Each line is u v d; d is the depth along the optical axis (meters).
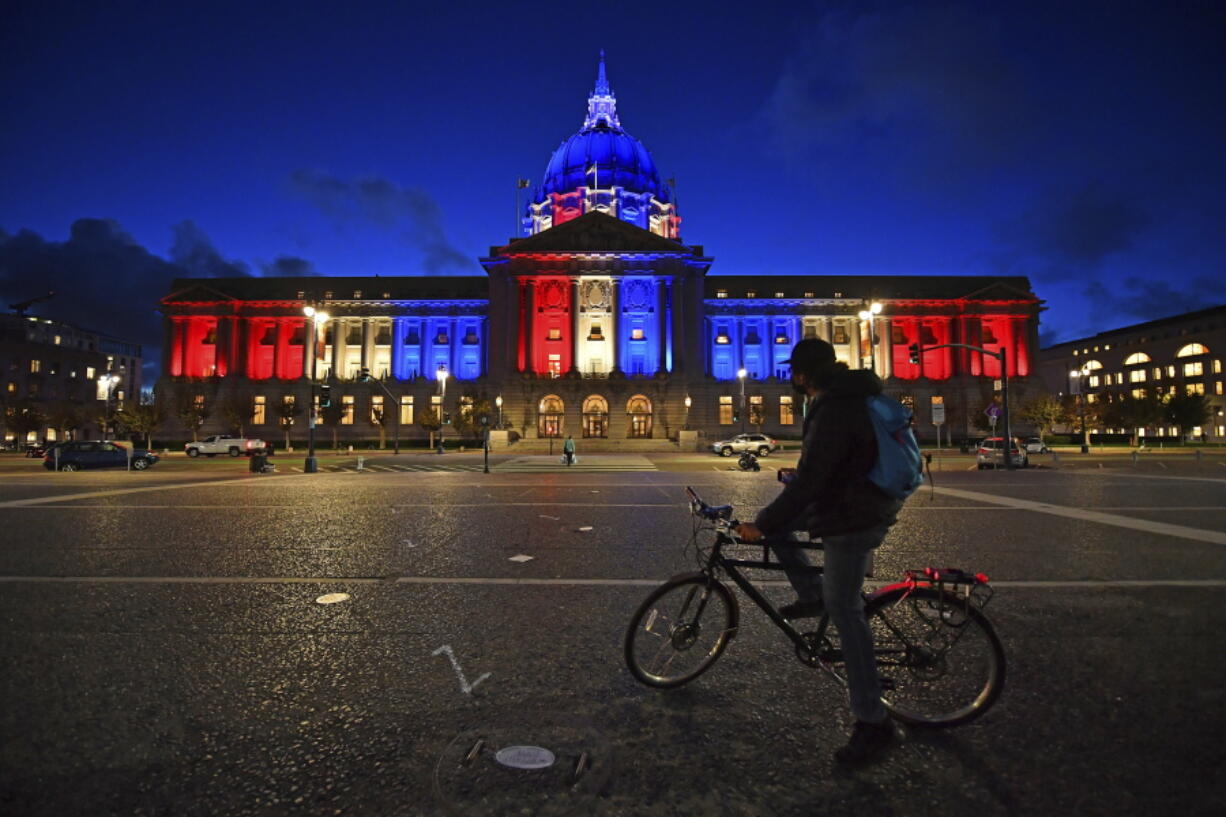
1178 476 23.20
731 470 30.27
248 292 78.50
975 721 3.55
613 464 36.03
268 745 3.33
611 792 2.88
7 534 10.20
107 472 29.12
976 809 2.75
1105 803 2.78
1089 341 109.81
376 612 5.78
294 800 2.83
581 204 81.12
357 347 76.69
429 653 4.71
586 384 67.44
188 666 4.43
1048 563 7.76
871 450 3.28
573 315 69.81
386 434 70.75
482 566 7.80
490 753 3.22
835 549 3.35
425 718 3.64
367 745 3.32
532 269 70.00
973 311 74.38
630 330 71.62
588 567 7.76
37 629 5.24
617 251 69.69
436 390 72.62
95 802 2.81
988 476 23.59
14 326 88.75
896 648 3.79
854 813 2.73
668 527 11.11
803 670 4.36
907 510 12.88
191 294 73.69
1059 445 63.34
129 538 9.83
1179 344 93.75
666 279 70.31
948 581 3.58
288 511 13.43
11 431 72.56
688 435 57.41
